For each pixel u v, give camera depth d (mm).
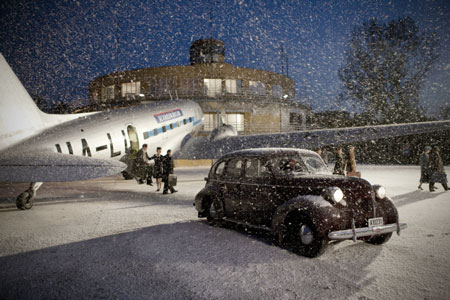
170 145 14578
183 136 15945
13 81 7840
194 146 15250
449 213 6863
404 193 10312
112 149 10867
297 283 3182
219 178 5891
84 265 3799
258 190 4984
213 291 3004
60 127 9398
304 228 4086
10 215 7293
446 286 3053
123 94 35688
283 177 4750
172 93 33344
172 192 11289
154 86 33812
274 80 36875
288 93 38656
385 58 28172
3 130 7551
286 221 4461
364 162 34125
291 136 14141
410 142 30391
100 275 3463
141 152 11867
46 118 9188
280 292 2963
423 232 5242
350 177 4465
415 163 30141
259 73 35750
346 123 36938
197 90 33719
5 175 6086
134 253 4258
